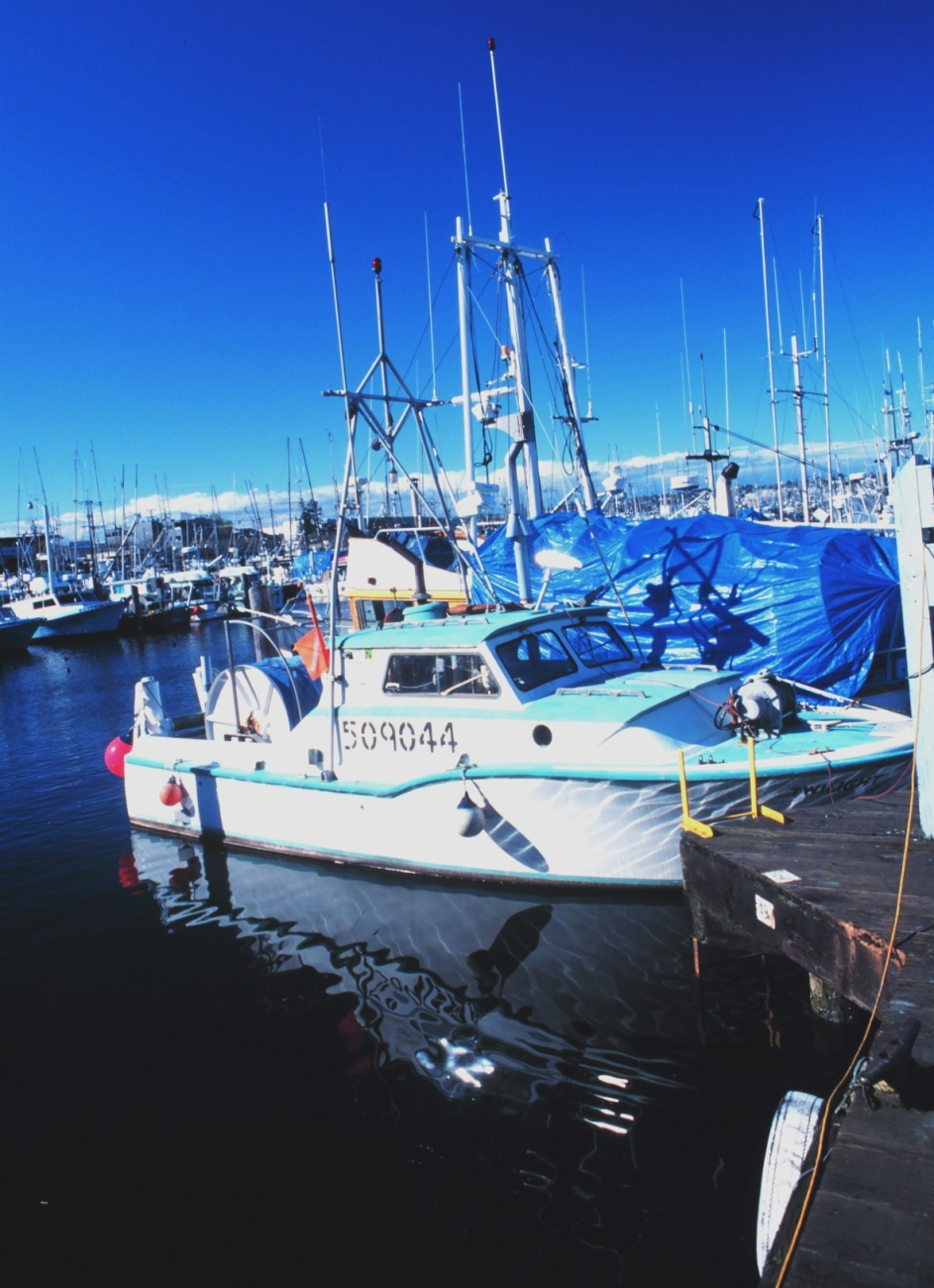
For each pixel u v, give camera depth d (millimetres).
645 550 11016
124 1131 4719
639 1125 4484
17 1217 4141
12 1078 5305
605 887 7008
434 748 7668
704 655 10023
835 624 9438
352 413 8148
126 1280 3730
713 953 6078
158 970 6641
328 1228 3941
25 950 7168
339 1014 5809
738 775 6348
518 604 8625
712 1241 3680
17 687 30297
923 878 4258
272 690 9523
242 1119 4762
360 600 10250
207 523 85688
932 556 4270
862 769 6445
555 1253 3695
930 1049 3012
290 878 8281
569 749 6922
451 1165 4285
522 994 5859
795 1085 4730
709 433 22844
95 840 10125
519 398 12602
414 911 7273
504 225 14008
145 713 10734
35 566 71688
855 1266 2234
